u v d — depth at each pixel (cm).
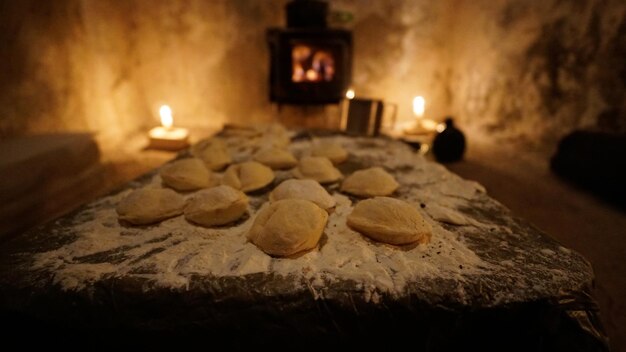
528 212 214
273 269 81
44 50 266
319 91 343
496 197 235
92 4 316
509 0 327
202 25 380
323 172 137
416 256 86
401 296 73
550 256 86
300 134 217
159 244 93
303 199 108
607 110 250
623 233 189
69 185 222
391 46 398
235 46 387
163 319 73
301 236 86
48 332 76
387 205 98
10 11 239
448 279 77
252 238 93
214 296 74
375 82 409
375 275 79
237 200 106
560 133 290
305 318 72
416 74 411
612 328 132
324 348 74
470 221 105
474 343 75
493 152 328
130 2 368
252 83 400
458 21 397
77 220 106
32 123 258
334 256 86
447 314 72
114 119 353
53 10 273
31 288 76
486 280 77
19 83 248
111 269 82
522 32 317
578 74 270
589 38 258
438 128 353
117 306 74
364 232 95
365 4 384
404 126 391
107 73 341
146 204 106
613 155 218
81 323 74
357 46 396
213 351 75
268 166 151
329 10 357
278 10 379
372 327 73
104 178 257
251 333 73
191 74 397
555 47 287
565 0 275
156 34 382
